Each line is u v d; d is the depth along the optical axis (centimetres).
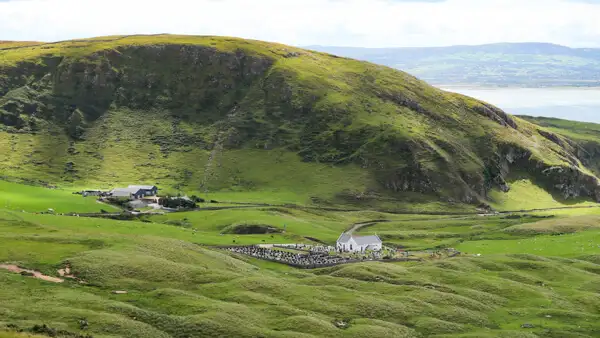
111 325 7500
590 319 10469
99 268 9881
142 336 7419
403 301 10431
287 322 8562
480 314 10375
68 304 8094
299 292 10188
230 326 8112
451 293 11506
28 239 11325
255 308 9081
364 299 10125
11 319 7231
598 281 13175
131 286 9512
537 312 10725
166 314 8344
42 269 9656
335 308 9612
